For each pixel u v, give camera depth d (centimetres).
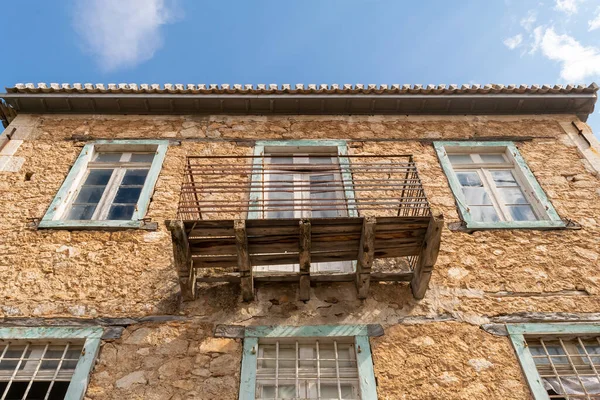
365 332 454
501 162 675
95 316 458
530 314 473
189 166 541
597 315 473
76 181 610
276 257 471
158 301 475
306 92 720
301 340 454
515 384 416
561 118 745
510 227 555
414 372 423
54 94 702
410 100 727
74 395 396
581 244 543
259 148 670
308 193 620
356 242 466
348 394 416
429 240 451
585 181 629
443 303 481
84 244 520
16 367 422
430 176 631
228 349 439
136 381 410
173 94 715
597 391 418
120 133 691
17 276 486
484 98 729
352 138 697
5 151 643
